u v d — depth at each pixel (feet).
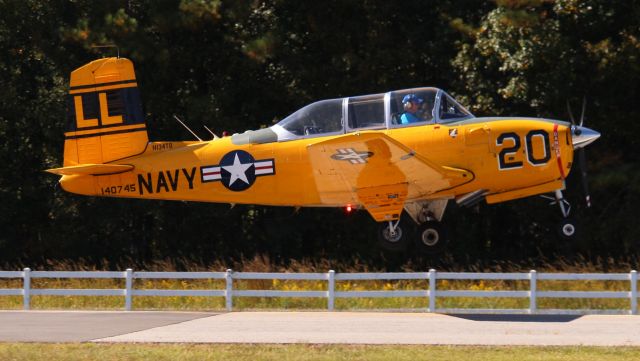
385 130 167.73
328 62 272.51
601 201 254.27
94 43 244.63
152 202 272.51
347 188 168.86
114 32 246.88
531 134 165.48
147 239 288.10
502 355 111.04
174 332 132.77
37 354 112.27
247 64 261.85
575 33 234.58
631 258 245.04
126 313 159.63
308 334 130.52
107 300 181.78
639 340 124.67
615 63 228.02
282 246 286.05
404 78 263.70
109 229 279.90
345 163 157.07
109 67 188.65
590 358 108.68
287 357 109.70
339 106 171.22
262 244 284.61
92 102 188.44
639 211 242.99
